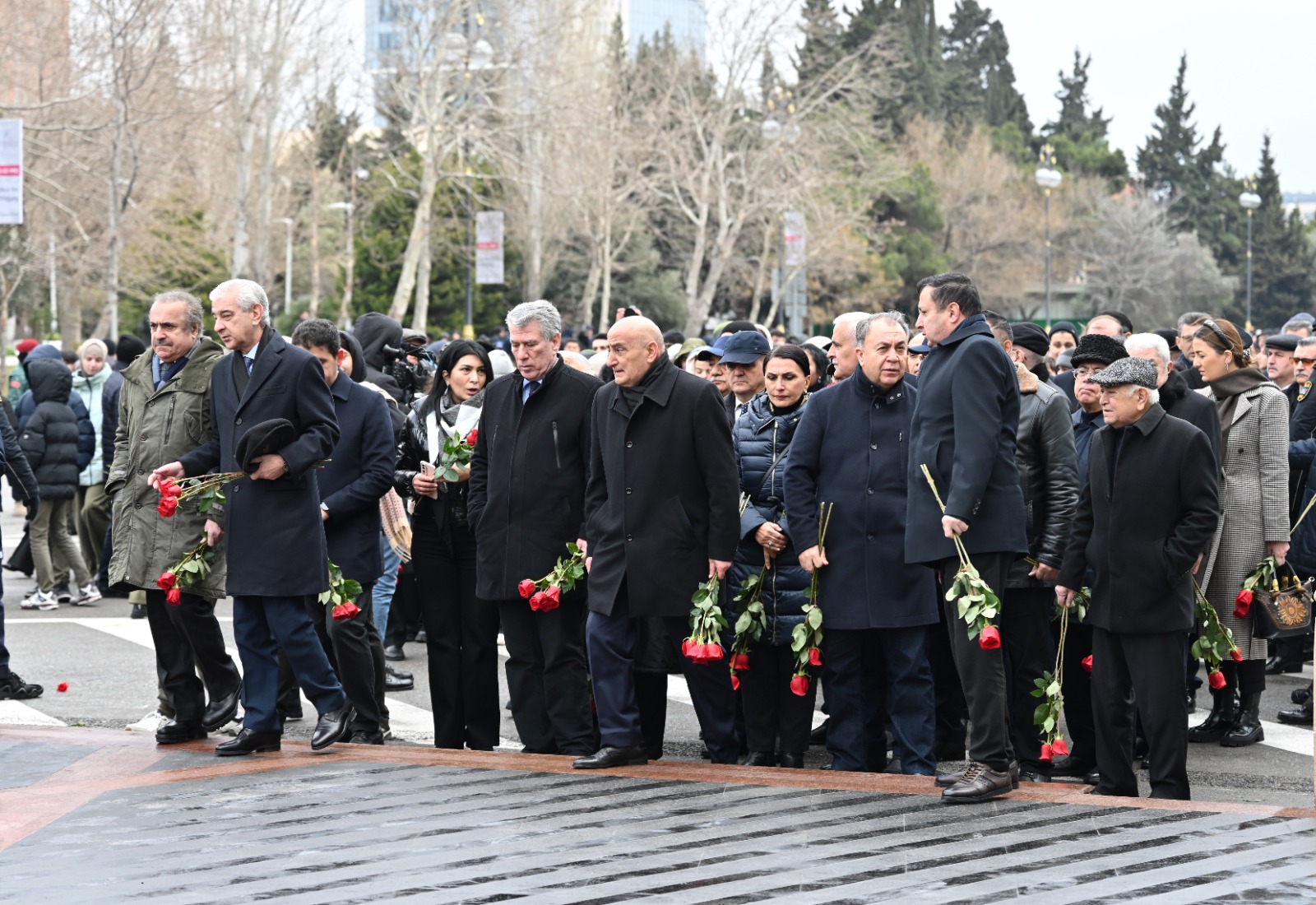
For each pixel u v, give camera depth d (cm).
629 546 673
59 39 3472
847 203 5100
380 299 5266
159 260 4475
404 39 3747
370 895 490
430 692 787
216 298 691
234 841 557
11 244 3594
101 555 1340
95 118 3500
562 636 717
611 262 4653
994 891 484
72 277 4094
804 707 731
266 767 680
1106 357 749
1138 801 604
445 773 666
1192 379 1076
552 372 721
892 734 814
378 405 785
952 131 8369
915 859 522
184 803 615
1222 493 816
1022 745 733
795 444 696
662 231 5597
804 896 482
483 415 739
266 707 709
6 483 2628
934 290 611
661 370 682
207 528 715
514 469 717
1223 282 8556
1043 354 777
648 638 709
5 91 3500
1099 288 8088
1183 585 634
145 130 3566
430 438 819
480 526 728
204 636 727
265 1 3425
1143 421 635
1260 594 796
